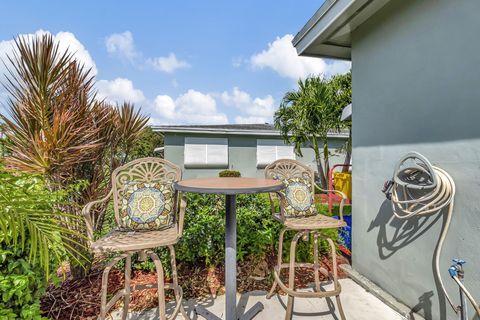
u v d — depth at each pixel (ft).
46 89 6.45
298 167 7.63
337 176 12.73
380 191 7.23
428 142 5.76
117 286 7.38
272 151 34.50
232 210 5.71
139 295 7.04
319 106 18.26
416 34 6.03
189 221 8.21
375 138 7.38
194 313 6.42
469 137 4.93
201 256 8.50
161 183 6.36
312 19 8.40
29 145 6.25
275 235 8.81
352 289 7.47
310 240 8.73
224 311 6.48
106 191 7.79
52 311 6.31
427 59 5.76
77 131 6.56
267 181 6.31
